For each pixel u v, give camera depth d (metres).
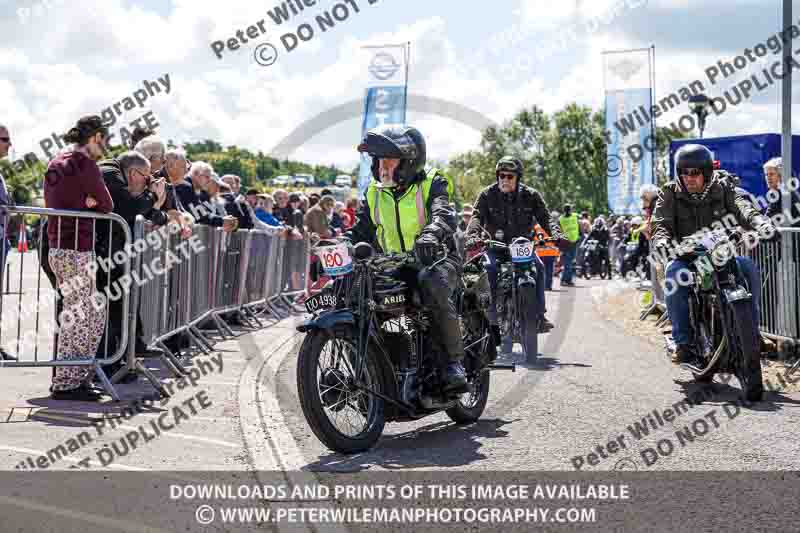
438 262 5.14
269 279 12.80
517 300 8.05
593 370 7.68
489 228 8.41
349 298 4.91
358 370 4.82
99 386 6.66
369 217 5.46
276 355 8.62
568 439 5.12
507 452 4.81
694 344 6.66
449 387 5.12
